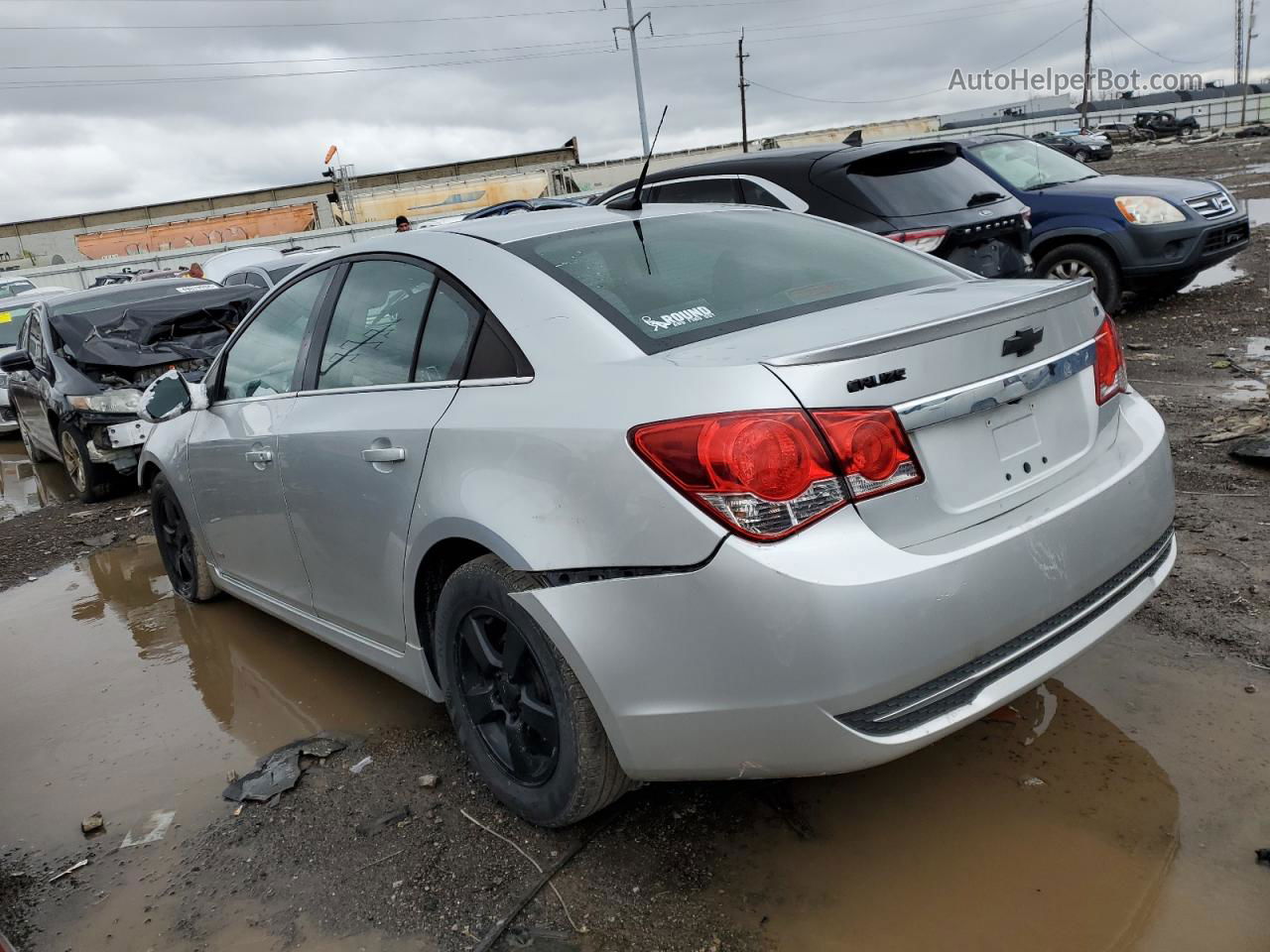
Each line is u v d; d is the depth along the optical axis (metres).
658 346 2.31
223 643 4.23
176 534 4.73
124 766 3.26
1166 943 2.01
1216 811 2.38
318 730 3.34
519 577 2.33
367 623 3.10
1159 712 2.81
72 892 2.59
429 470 2.57
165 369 7.48
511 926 2.25
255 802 2.89
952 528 2.12
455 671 2.67
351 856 2.58
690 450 1.98
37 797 3.12
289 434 3.22
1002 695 2.13
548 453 2.24
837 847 2.40
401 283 2.98
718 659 2.00
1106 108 63.00
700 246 2.91
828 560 1.93
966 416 2.17
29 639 4.62
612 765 2.33
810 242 3.09
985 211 6.81
